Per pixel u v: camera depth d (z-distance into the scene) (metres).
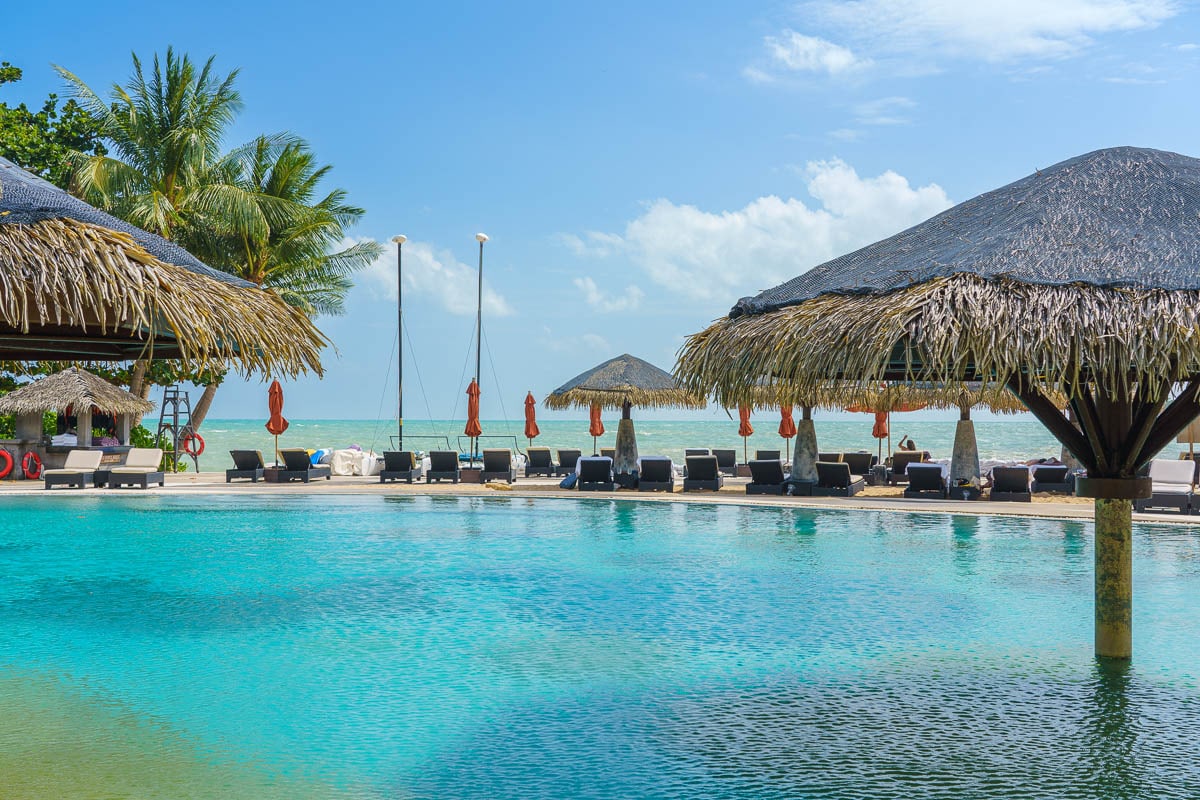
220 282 6.10
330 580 11.20
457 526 16.66
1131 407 6.99
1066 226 6.78
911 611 9.44
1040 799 4.76
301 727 5.93
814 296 6.85
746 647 7.96
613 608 9.57
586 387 24.86
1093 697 6.50
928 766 5.22
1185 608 9.45
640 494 22.25
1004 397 21.47
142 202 30.48
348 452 30.83
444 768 5.22
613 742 5.64
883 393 18.14
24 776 5.09
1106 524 7.46
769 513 18.55
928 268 6.54
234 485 25.52
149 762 5.31
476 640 8.21
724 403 7.16
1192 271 5.97
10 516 18.31
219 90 33.66
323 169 36.56
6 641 8.15
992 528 16.03
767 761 5.31
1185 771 5.13
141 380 32.81
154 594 10.37
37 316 5.17
